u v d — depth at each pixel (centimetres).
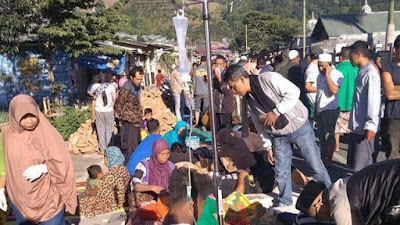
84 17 1409
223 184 535
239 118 960
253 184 536
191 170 297
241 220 419
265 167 538
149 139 535
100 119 814
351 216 264
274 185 538
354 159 504
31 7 1327
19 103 341
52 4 1326
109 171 544
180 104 1219
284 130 426
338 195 272
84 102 1762
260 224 436
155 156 457
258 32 5556
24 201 347
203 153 604
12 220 473
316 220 344
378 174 262
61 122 1072
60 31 1334
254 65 984
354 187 267
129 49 2119
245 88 427
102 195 530
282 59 745
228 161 545
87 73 2130
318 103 635
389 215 257
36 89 1766
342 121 714
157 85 2348
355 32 3875
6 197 374
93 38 1466
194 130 956
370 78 470
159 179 457
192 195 288
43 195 351
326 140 642
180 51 247
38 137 348
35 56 1747
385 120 459
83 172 751
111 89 812
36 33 1384
